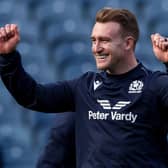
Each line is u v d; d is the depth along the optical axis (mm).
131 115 8242
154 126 8305
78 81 8820
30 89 8555
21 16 30656
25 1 31656
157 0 32469
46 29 30375
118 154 8156
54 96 8734
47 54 29109
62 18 30688
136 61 8719
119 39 8461
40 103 8680
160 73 8484
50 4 31469
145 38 30688
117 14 8484
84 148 8492
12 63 8414
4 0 31453
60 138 10312
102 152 8234
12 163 23719
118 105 8328
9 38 8391
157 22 31750
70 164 10438
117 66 8500
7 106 25656
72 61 28609
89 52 29016
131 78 8461
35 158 24062
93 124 8430
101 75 8664
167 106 8211
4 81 8547
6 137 24266
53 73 28062
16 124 25188
